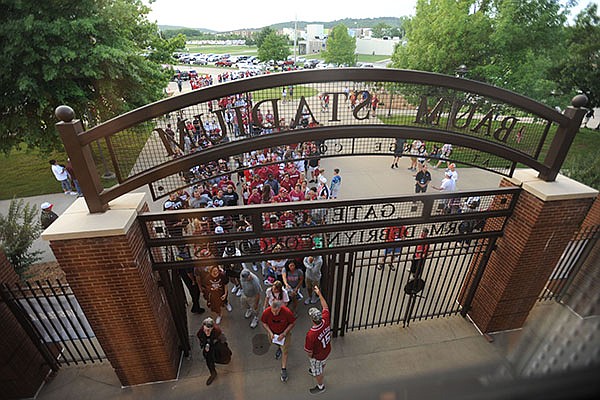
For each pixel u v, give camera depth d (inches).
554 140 218.8
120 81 542.6
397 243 231.1
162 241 205.5
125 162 189.8
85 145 176.9
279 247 226.4
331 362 252.5
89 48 457.1
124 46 510.3
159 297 227.0
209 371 246.1
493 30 652.1
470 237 242.5
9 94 450.0
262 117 193.3
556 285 277.7
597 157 389.1
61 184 573.0
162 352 229.5
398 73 185.2
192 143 191.8
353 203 208.2
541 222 223.5
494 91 195.9
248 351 261.9
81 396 233.1
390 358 256.1
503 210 237.5
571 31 695.7
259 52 1916.8
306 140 198.7
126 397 232.5
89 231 178.5
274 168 503.5
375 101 198.2
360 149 211.2
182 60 2361.0
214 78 1533.0
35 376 233.5
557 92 731.4
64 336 269.4
